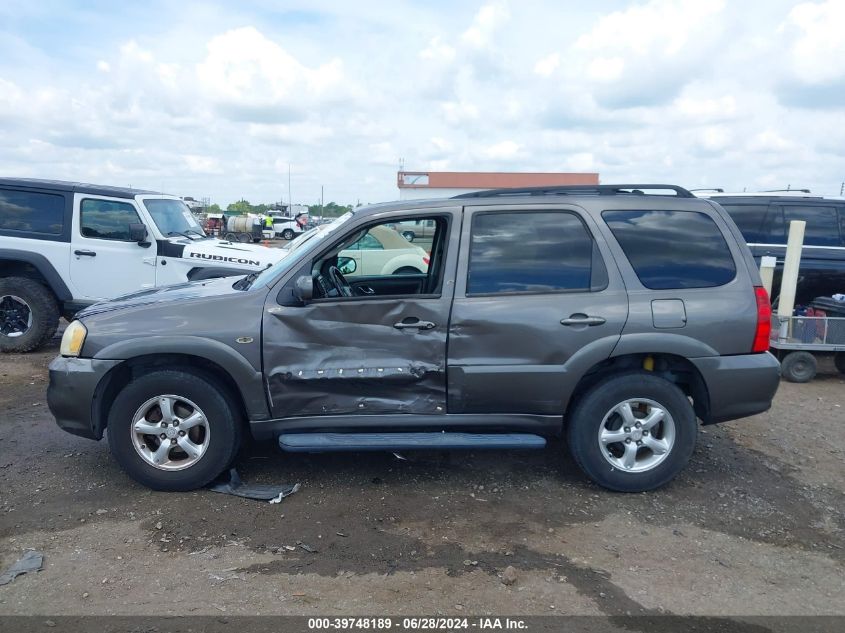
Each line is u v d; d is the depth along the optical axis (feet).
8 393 21.56
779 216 29.60
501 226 14.28
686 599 10.88
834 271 28.94
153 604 10.51
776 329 24.77
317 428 14.20
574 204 14.38
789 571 11.82
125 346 13.74
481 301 13.91
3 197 27.53
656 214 14.48
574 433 14.29
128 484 14.76
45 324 27.30
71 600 10.59
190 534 12.65
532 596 10.85
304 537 12.60
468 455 16.61
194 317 13.93
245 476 15.20
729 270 14.33
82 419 14.08
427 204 14.39
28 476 15.16
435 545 12.39
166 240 28.27
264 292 14.11
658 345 13.82
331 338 13.88
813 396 23.12
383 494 14.43
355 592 10.89
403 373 13.83
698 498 14.56
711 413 14.34
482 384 13.94
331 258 15.47
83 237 27.73
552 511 13.79
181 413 14.21
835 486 15.39
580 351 13.83
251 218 119.85
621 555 12.19
